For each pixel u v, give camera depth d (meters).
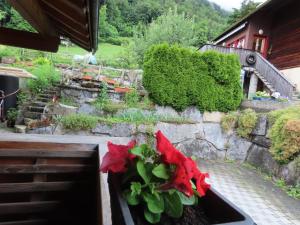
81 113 7.00
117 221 0.67
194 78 7.46
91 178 2.34
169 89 7.36
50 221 2.30
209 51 7.57
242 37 15.89
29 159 2.22
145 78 7.54
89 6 1.88
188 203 0.66
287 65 12.50
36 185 2.22
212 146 7.09
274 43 14.08
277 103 7.83
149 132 6.23
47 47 3.74
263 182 5.52
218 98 7.53
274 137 5.86
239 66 7.77
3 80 7.01
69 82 9.77
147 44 20.03
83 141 2.39
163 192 0.66
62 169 2.27
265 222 3.82
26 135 2.43
